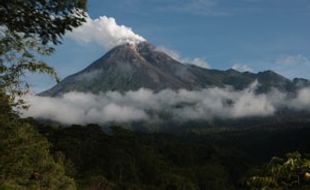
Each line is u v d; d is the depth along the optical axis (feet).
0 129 36.32
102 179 361.92
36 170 115.14
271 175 23.09
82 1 29.78
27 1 29.37
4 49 32.01
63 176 163.43
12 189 46.11
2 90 34.73
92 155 444.96
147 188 437.99
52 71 35.58
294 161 22.77
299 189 22.24
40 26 30.96
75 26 31.30
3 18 29.81
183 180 473.67
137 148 521.65
